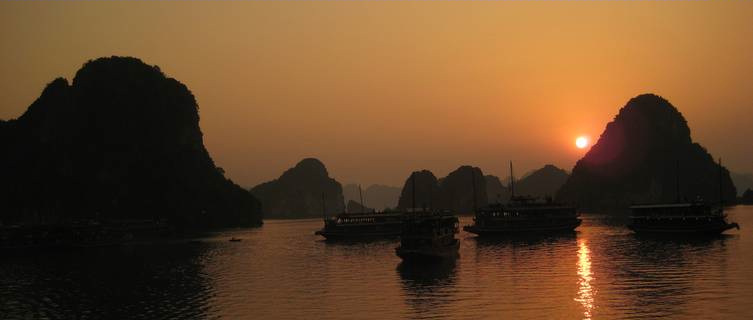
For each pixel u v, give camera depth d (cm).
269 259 8000
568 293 4694
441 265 6606
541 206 11581
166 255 8988
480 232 10938
